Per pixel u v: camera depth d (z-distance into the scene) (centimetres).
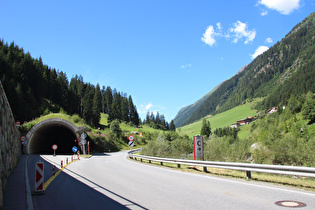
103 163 2136
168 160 1678
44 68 9488
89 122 9606
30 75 7825
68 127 4400
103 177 1195
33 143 4128
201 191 777
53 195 787
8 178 1098
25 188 873
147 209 588
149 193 776
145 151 3334
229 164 1074
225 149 2841
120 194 775
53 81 9338
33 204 671
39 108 7525
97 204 654
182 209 576
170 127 18325
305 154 2225
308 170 753
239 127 17700
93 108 9800
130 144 2767
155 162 2216
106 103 15725
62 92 9512
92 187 917
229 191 758
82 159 2839
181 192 773
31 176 1267
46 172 1422
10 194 779
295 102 9856
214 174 1186
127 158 2925
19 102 6275
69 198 738
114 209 598
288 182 847
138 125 15325
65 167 1759
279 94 18875
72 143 5981
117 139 7556
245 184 870
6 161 1016
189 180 1019
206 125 14462
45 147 5403
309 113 7019
